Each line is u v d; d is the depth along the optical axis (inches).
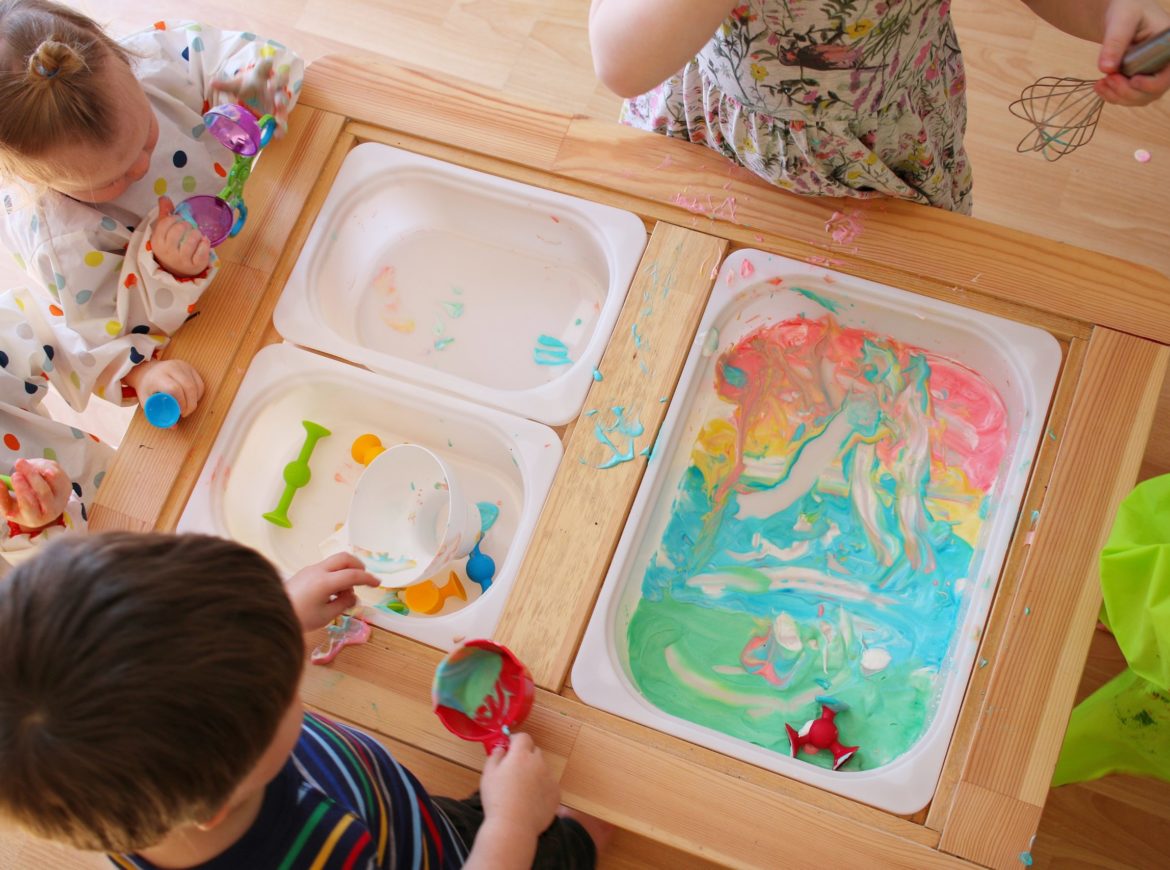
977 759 34.1
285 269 43.1
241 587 23.8
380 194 45.3
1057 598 35.6
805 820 33.8
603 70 34.8
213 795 23.4
